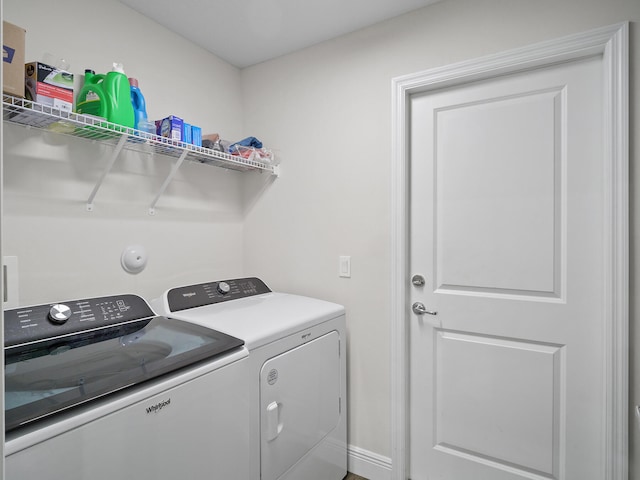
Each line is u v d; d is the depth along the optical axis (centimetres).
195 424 103
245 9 166
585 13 135
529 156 152
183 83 189
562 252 148
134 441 88
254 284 197
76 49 144
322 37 190
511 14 148
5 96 104
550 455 151
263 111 217
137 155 167
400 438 174
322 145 195
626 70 127
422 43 166
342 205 189
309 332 151
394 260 174
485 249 162
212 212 206
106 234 156
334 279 192
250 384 122
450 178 169
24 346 111
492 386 162
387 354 178
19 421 71
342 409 177
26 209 131
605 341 134
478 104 162
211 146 177
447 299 171
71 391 83
